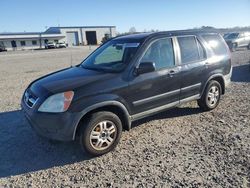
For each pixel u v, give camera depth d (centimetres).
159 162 384
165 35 492
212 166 365
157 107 475
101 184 337
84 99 380
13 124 566
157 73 459
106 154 416
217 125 516
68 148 442
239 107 624
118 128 419
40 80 465
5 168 385
